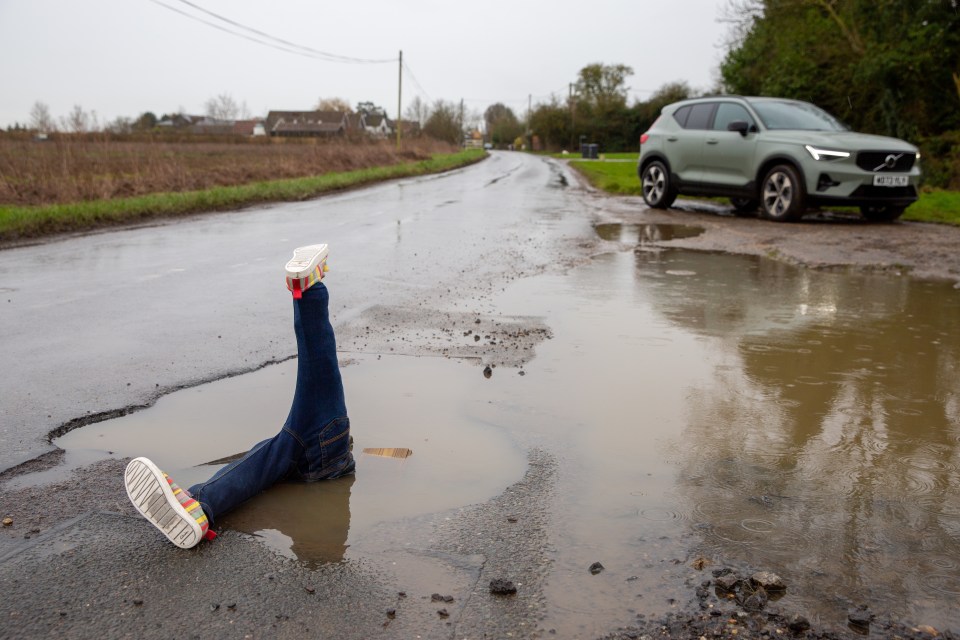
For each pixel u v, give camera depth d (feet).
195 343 16.12
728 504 8.91
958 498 9.07
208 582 7.29
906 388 13.08
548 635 6.48
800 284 22.66
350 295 20.94
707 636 6.47
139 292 21.81
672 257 27.86
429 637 6.45
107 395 12.75
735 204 45.80
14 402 12.35
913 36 65.31
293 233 36.37
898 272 24.61
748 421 11.55
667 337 16.48
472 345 15.81
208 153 100.78
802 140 36.78
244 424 11.55
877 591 7.14
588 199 57.06
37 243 32.78
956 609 6.88
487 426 11.41
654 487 9.37
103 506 8.87
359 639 6.41
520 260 27.27
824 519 8.54
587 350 15.46
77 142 56.13
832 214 42.24
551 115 298.56
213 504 8.43
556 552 7.86
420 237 34.37
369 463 10.14
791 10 83.71
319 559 7.75
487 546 8.00
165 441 10.85
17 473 9.71
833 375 13.79
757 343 15.99
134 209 43.91
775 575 7.25
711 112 42.75
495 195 62.75
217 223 41.11
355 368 14.23
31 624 6.59
